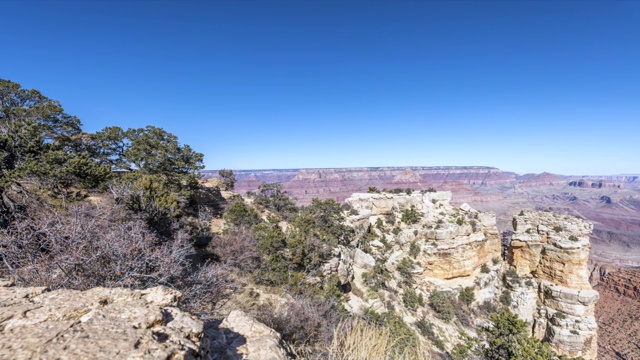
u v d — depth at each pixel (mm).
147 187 20156
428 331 34406
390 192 70562
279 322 7656
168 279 10109
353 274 37344
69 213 12227
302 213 46625
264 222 34969
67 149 30953
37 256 8156
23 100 30969
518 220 57938
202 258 20203
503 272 56781
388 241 52062
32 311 3322
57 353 2514
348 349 5875
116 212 15336
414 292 42531
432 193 68750
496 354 21953
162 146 32406
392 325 16719
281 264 21422
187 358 2922
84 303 3623
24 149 21359
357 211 58906
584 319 45812
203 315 9867
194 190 35750
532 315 50312
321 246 29250
